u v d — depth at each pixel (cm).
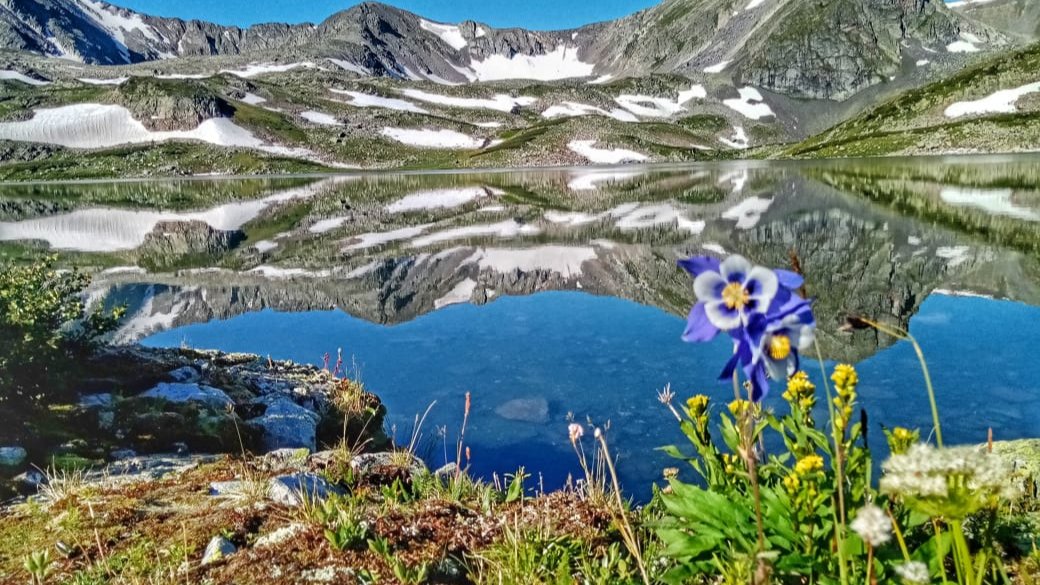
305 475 562
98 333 898
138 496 544
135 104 17412
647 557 396
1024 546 348
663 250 2161
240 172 14762
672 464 675
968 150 9125
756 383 195
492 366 1052
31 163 14925
